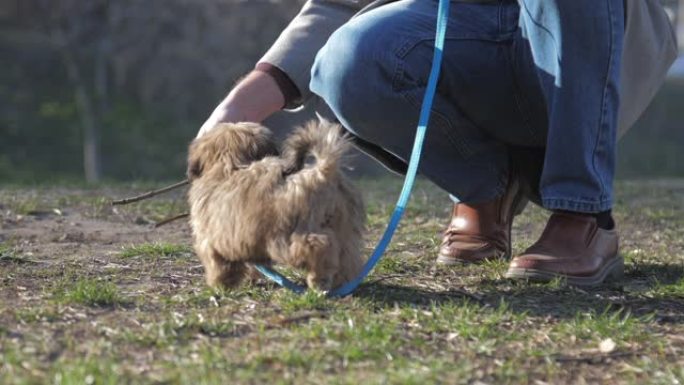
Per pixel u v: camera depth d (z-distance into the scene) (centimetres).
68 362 463
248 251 573
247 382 445
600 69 621
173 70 2875
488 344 510
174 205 1079
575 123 622
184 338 509
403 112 654
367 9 689
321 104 715
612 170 645
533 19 629
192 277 675
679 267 729
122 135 2798
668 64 700
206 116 2883
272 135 616
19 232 898
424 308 579
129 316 553
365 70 642
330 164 558
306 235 553
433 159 685
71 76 2816
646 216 1043
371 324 524
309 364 470
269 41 2744
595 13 614
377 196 1215
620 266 677
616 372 482
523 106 674
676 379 468
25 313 549
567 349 513
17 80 3016
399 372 455
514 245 833
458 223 720
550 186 638
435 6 673
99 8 2645
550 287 636
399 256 766
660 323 569
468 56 664
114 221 978
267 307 571
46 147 2709
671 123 3319
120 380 439
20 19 3011
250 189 568
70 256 768
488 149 698
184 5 2797
